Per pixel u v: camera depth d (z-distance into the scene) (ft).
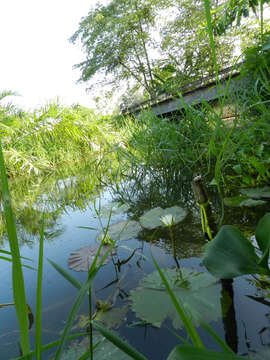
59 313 1.67
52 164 14.71
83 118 18.62
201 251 2.22
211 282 1.69
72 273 2.19
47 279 2.16
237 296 1.52
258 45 4.46
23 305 0.91
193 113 6.46
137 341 1.32
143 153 7.93
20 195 6.95
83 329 1.50
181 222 3.05
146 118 8.74
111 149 8.14
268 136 4.12
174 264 2.06
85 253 2.57
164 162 7.08
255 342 1.17
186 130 6.91
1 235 3.74
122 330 1.42
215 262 1.60
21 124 15.21
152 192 5.08
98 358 1.25
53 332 1.49
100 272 2.12
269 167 3.95
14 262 0.89
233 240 1.69
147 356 1.21
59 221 3.96
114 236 2.91
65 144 16.89
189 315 1.42
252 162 3.97
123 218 3.64
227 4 6.16
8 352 1.39
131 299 1.68
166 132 7.13
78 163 13.66
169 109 12.97
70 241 3.00
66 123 16.94
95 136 17.48
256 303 1.45
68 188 6.98
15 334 1.56
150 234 2.81
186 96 12.07
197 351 0.73
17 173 12.91
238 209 3.04
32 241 3.21
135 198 4.81
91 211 4.35
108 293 1.80
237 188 4.09
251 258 1.55
